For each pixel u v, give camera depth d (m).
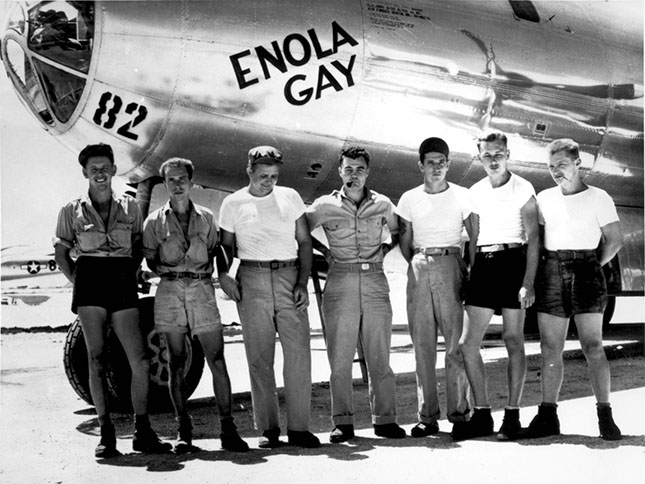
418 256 4.25
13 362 9.14
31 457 3.94
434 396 4.23
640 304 21.16
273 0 4.99
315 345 11.23
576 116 6.61
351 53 5.26
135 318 4.00
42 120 4.95
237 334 13.23
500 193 4.08
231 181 5.33
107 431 3.87
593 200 4.01
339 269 4.18
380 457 3.68
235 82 4.87
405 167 5.75
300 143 5.23
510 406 4.02
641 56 7.00
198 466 3.58
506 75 6.09
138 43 4.64
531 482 3.22
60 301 19.23
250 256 4.06
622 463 3.50
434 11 5.87
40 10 4.69
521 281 4.02
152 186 5.21
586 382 6.27
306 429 4.01
